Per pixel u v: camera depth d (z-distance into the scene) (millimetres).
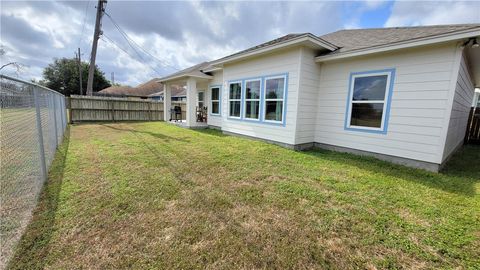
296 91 5773
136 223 2229
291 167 4324
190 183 3357
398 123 4770
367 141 5328
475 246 2000
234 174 3822
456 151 6660
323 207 2678
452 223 2373
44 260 1687
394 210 2645
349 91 5578
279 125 6367
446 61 4059
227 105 8484
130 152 5242
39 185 2955
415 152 4566
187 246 1901
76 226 2139
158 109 14664
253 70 7152
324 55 5734
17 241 1881
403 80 4625
